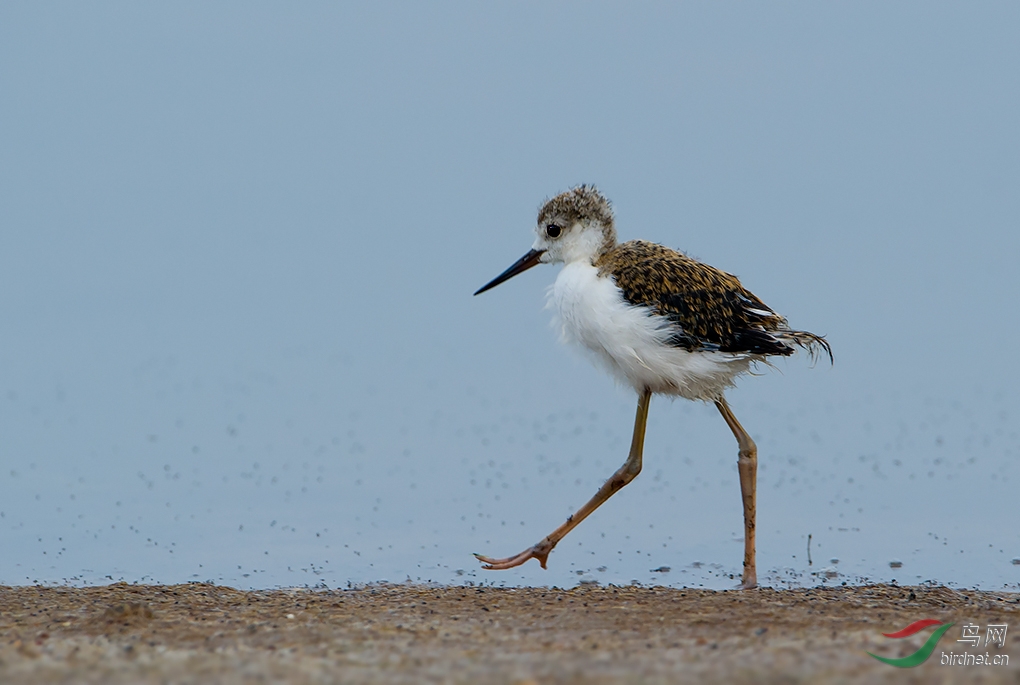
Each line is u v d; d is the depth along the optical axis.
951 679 7.19
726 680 7.36
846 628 9.09
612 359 12.34
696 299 11.91
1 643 8.82
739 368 12.22
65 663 8.07
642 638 8.87
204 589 11.30
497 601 10.56
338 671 7.79
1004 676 7.27
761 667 7.71
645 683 7.33
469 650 8.51
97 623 9.50
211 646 8.67
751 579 11.96
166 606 10.36
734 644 8.54
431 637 9.00
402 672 7.76
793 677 7.38
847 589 11.13
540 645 8.66
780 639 8.67
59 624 9.60
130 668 7.90
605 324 12.05
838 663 7.79
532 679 7.48
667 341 11.88
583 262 12.78
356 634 9.11
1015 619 9.52
